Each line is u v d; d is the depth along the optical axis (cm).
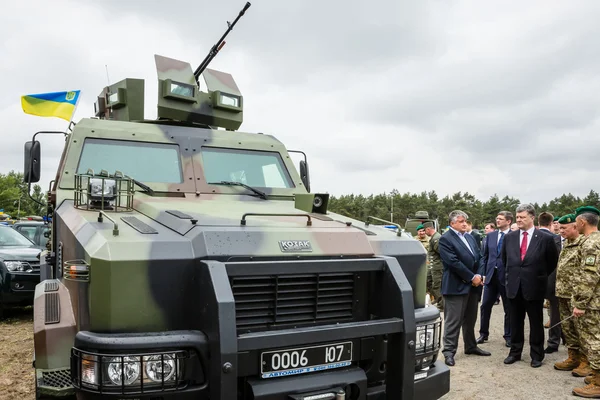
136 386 274
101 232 314
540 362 623
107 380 272
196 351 288
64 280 362
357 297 348
